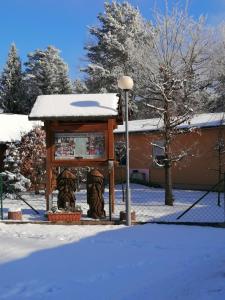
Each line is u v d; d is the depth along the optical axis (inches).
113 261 335.0
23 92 2299.5
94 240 411.5
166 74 678.5
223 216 533.6
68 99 572.1
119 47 1594.5
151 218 526.9
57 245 391.9
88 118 544.4
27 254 359.9
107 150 554.9
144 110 1041.5
